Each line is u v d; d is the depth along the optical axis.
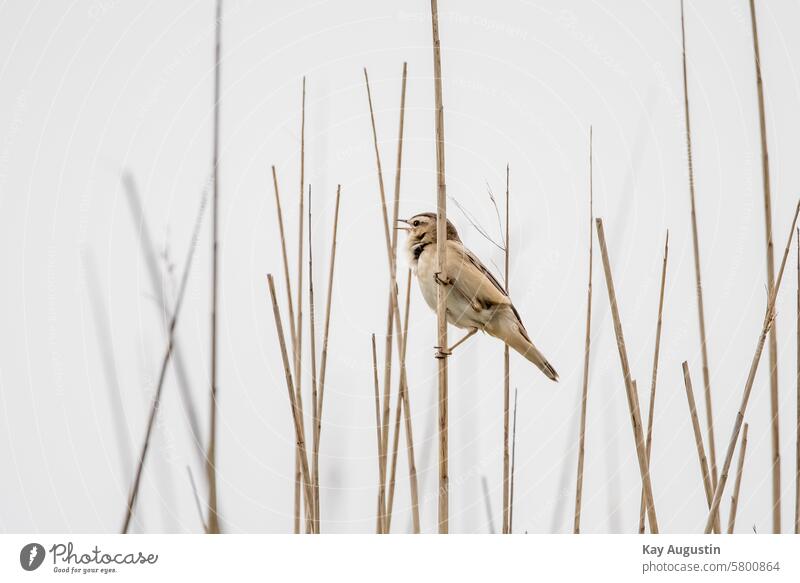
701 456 9.09
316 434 9.09
